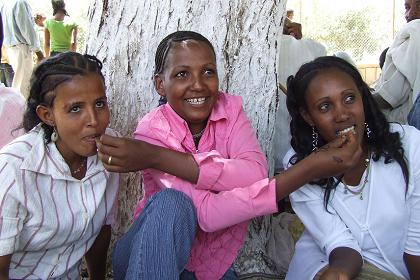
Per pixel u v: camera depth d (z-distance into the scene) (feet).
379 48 33.78
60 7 28.25
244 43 8.09
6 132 7.98
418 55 12.10
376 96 12.81
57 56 5.97
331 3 35.45
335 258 6.35
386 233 6.75
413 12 14.33
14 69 25.93
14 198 5.75
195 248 6.85
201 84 6.45
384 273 6.33
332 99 6.49
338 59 6.82
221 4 7.92
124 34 8.14
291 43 11.85
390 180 6.72
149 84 8.12
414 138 6.91
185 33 6.70
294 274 7.13
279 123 10.61
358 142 6.22
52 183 6.09
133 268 5.88
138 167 6.15
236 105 6.93
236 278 7.18
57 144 6.16
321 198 6.87
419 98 8.67
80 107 5.90
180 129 6.75
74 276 6.82
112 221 7.48
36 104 6.04
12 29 25.18
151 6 7.97
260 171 6.53
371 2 34.45
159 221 5.88
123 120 8.33
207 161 6.31
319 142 7.08
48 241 6.16
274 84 8.36
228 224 6.33
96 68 6.08
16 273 6.28
